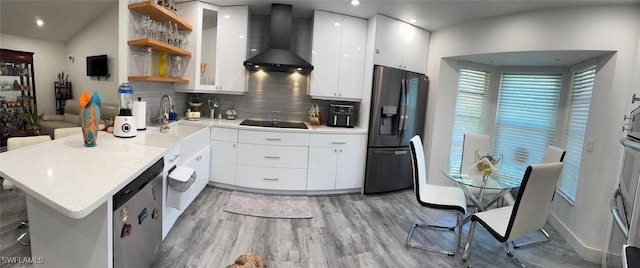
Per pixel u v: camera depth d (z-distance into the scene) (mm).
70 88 6000
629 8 2523
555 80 3672
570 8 2752
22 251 2168
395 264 2322
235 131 3486
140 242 1675
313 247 2488
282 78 4188
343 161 3713
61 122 5488
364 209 3371
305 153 3576
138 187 1598
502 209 2467
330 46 3717
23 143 2258
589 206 2641
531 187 1978
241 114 4215
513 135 4035
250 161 3523
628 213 1680
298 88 4211
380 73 3611
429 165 4035
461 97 4074
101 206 1334
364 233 2799
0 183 3432
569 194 3062
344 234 2752
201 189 3230
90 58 5188
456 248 2549
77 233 1390
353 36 3771
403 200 3732
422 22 3715
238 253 2312
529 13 2982
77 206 1052
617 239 1920
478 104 4172
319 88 3754
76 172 1416
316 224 2916
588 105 2994
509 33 3125
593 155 2656
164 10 2705
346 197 3715
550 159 2893
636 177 1619
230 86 3668
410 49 3904
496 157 4191
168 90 3531
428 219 3205
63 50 6070
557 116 3627
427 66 4129
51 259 1466
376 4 3234
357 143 3742
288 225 2850
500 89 4152
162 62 3055
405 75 3791
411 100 3908
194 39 3387
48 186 1220
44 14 4965
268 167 3541
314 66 3705
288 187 3607
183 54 3291
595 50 2631
